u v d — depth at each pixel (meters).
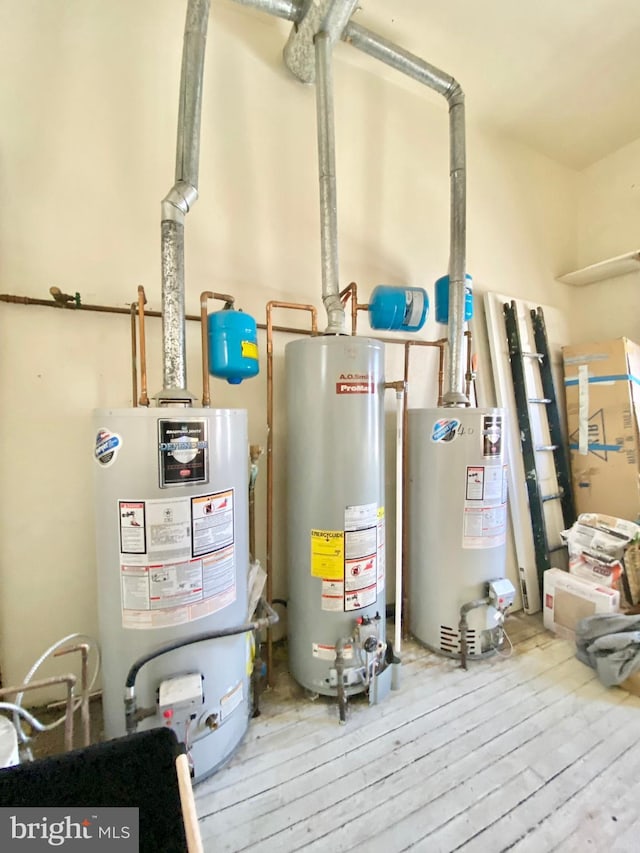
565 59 1.93
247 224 1.65
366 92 1.93
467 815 1.00
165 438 0.98
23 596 1.29
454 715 1.34
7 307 1.25
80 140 1.34
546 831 0.96
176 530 1.00
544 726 1.29
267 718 1.33
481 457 1.62
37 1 1.28
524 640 1.83
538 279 2.64
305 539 1.40
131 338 1.40
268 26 1.68
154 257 1.47
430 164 2.14
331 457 1.35
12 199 1.26
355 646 1.37
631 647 1.47
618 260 2.40
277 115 1.71
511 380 2.35
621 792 1.06
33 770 0.63
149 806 0.63
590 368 2.45
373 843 0.93
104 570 1.03
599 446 2.39
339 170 1.86
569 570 2.05
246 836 0.95
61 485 1.34
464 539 1.64
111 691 1.04
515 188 2.53
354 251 1.91
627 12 1.69
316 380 1.36
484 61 1.94
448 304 1.84
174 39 1.50
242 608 1.18
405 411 1.91
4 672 1.27
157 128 1.47
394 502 2.02
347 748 1.21
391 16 1.68
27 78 1.27
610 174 2.69
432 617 1.71
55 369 1.32
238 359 1.34
